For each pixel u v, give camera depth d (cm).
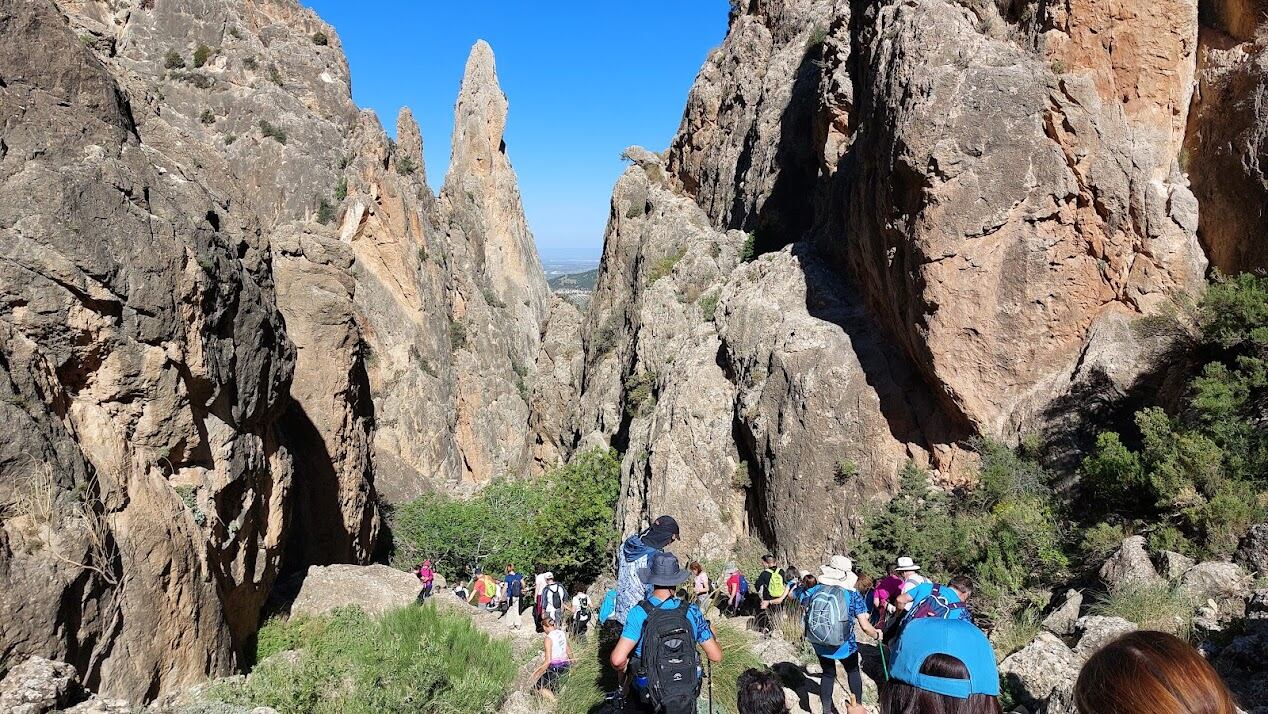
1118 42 1567
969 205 1677
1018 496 1523
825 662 718
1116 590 867
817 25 3722
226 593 1344
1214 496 955
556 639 904
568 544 2962
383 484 4903
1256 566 796
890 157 1812
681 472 2522
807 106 3366
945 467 1861
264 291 1677
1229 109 1448
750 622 1204
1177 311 1452
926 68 1739
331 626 1652
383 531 3588
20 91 1085
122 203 1148
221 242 1449
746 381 2445
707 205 4319
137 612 998
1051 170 1630
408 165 7412
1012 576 1173
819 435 2064
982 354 1725
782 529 2117
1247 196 1395
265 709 920
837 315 2269
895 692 321
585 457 3356
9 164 1020
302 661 1176
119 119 1295
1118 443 1234
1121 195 1573
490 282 9069
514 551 3603
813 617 701
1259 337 1158
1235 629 684
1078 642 745
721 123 4381
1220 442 1070
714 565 2191
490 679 1133
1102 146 1588
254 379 1512
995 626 984
